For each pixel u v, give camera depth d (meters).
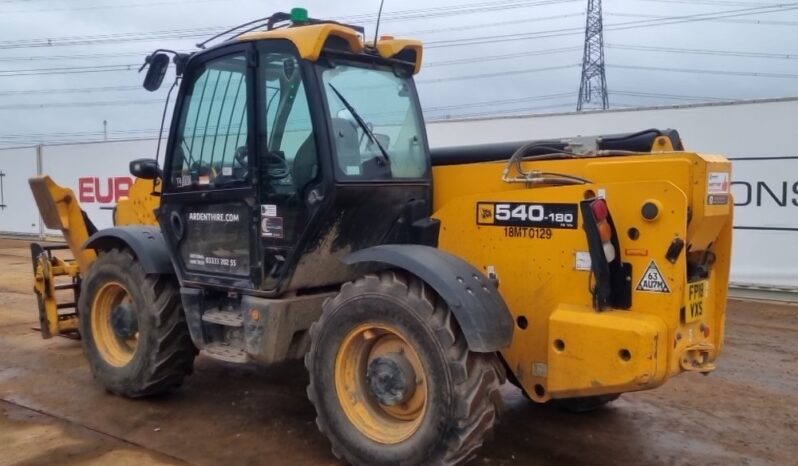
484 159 4.56
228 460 4.19
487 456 4.28
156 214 5.01
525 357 3.97
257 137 4.30
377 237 4.46
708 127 9.90
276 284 4.31
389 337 3.90
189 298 4.78
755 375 6.11
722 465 4.21
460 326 3.54
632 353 3.41
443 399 3.56
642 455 4.34
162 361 5.02
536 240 3.90
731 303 9.57
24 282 11.18
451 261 3.77
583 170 3.89
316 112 4.05
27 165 19.00
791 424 4.92
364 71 4.39
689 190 3.56
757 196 9.69
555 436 4.62
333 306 3.97
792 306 9.34
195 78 4.73
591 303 3.68
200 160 4.71
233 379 5.78
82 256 6.39
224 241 4.59
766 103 9.48
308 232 4.14
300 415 4.95
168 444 4.43
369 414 3.94
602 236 3.56
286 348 4.32
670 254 3.47
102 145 17.17
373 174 4.27
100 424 4.79
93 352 5.41
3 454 4.27
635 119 10.29
